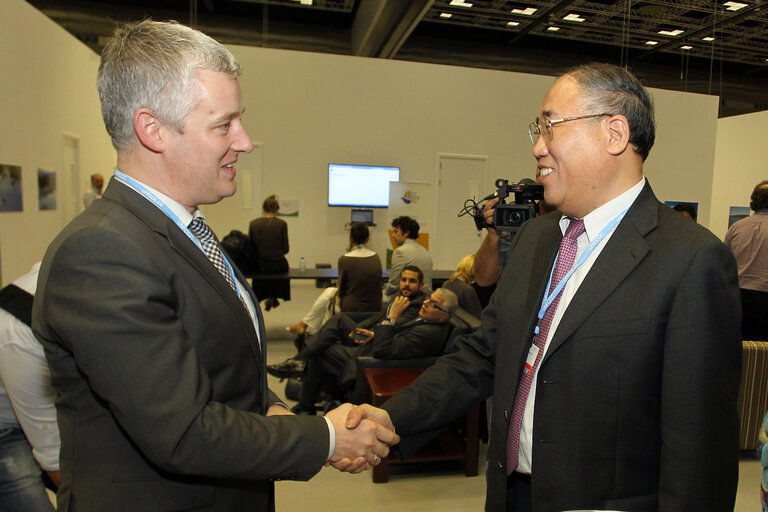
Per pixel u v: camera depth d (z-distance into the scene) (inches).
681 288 35.0
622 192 40.3
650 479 38.0
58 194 244.4
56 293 29.2
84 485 31.7
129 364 28.0
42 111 225.5
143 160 33.9
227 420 30.9
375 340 118.3
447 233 311.4
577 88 39.3
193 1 348.8
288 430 33.7
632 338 36.6
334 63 290.2
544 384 40.3
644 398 37.0
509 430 45.1
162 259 31.2
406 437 49.4
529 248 48.8
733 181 351.9
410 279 136.2
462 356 53.3
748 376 115.6
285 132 289.6
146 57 32.0
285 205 293.6
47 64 230.8
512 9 352.2
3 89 190.4
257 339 38.0
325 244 303.1
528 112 313.0
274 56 283.9
